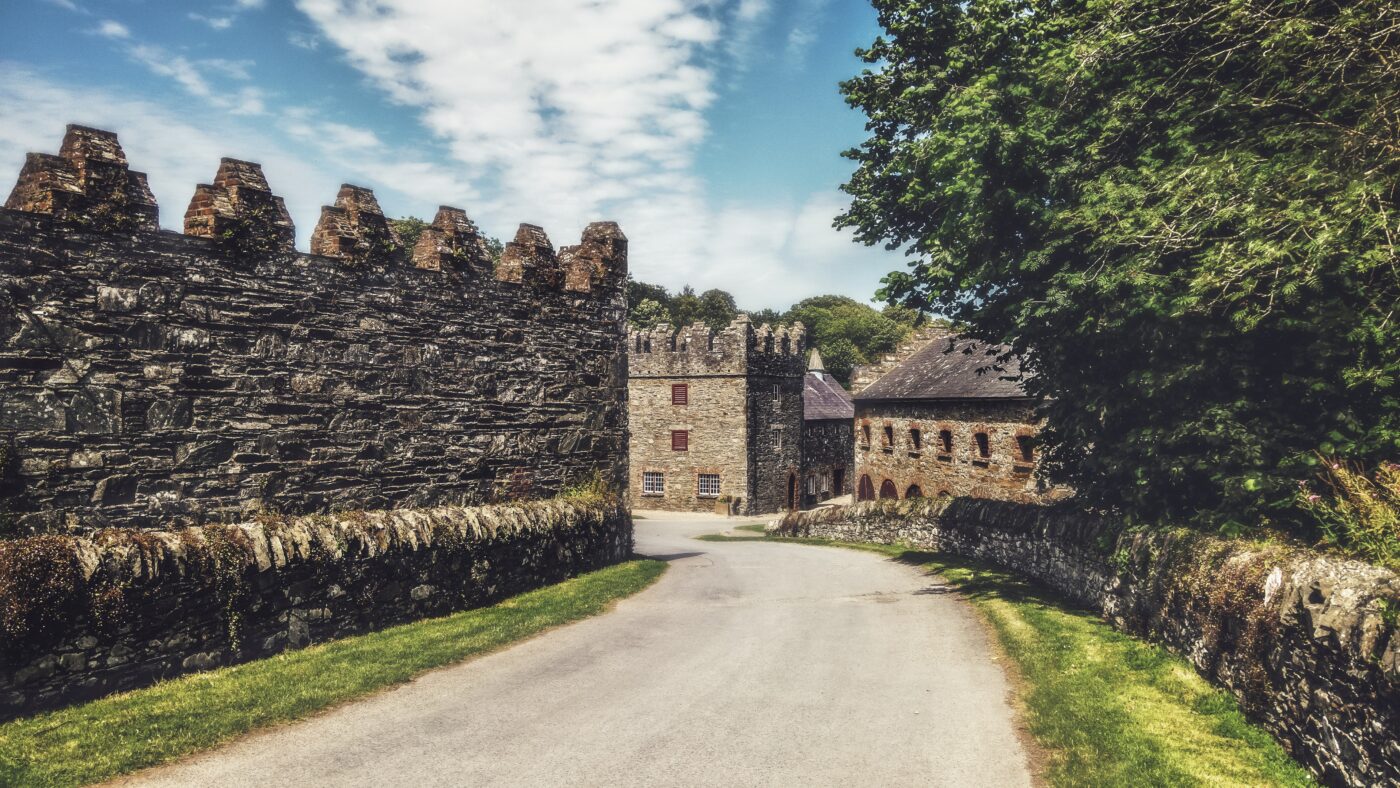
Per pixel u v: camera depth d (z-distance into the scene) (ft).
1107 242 36.47
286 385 40.29
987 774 23.56
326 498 42.14
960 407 106.32
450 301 49.42
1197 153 35.83
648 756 24.89
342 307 43.06
